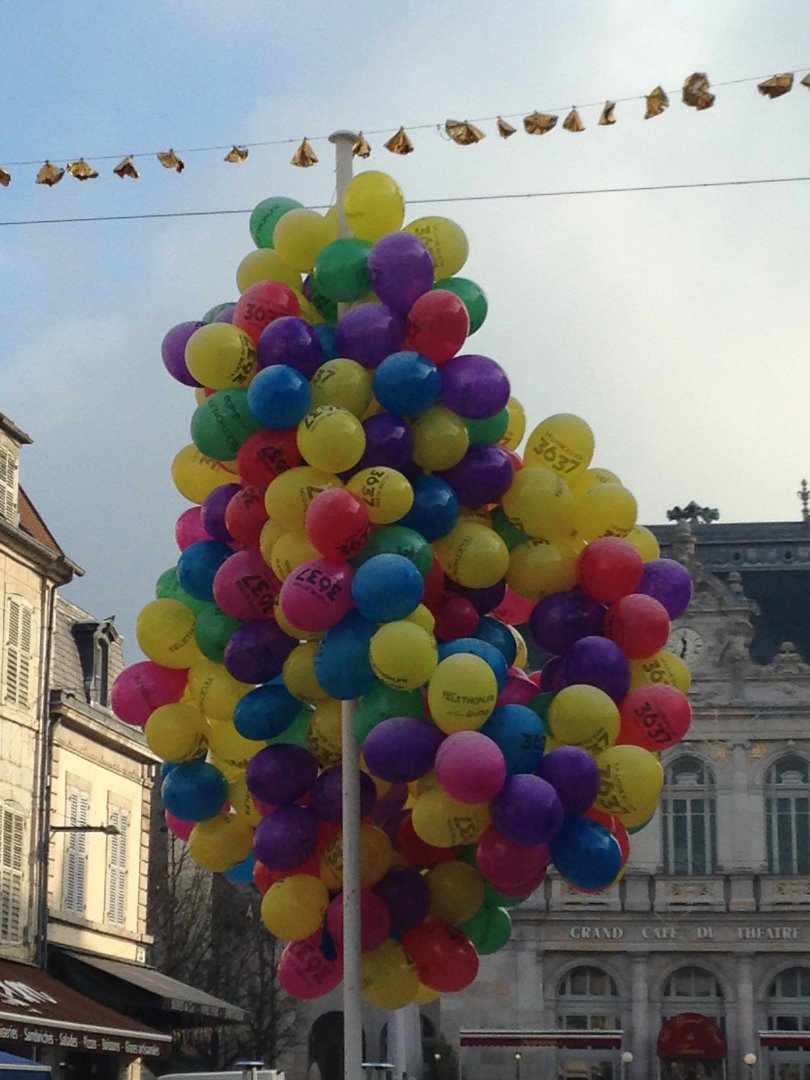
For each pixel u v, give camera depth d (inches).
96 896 1360.7
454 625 537.6
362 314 532.4
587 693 517.7
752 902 1932.8
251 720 537.3
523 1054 1908.2
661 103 597.6
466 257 563.2
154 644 562.9
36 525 1300.4
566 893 1948.8
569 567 543.5
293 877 540.4
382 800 558.3
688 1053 1866.4
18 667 1225.4
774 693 1983.3
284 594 508.7
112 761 1408.7
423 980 548.4
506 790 494.3
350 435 511.8
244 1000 1980.8
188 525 592.1
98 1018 1133.7
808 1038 1800.0
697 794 1975.9
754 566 2121.1
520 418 592.4
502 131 610.5
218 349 535.2
